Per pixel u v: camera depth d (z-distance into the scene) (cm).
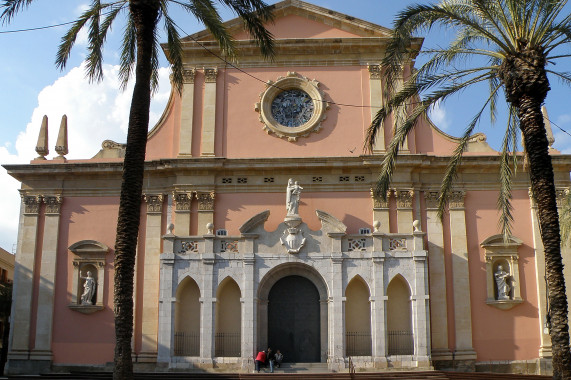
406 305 3291
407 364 3105
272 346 3325
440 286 3384
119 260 1984
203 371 3094
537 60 2059
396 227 3466
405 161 3488
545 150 2053
